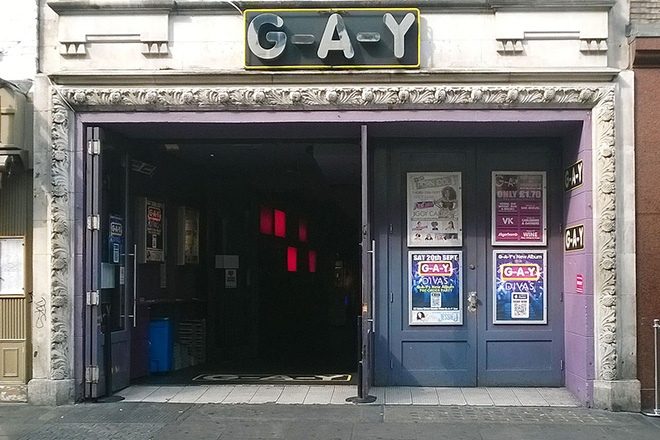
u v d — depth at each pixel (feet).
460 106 26.94
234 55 27.22
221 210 41.73
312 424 24.26
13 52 27.66
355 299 64.44
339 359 39.58
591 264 26.58
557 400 27.48
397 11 26.66
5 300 27.43
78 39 27.22
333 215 63.67
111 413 25.71
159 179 34.22
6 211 27.66
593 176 26.66
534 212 29.99
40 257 27.20
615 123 26.58
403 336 29.81
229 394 28.78
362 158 27.04
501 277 29.84
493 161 30.12
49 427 23.95
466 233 30.01
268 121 27.27
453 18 27.04
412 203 30.17
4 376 27.32
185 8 27.12
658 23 26.89
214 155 35.45
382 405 26.76
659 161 26.61
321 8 26.71
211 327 39.60
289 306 52.26
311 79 26.91
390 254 30.07
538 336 29.60
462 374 29.60
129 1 26.96
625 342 26.30
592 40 26.76
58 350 26.91
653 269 26.45
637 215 26.61
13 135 26.78
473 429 23.68
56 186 27.02
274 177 43.09
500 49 26.84
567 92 26.55
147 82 27.17
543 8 26.73
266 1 26.76
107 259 28.73
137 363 31.91
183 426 24.07
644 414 25.54
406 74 26.66
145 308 32.63
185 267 37.55
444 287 29.91
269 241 48.03
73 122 27.50
